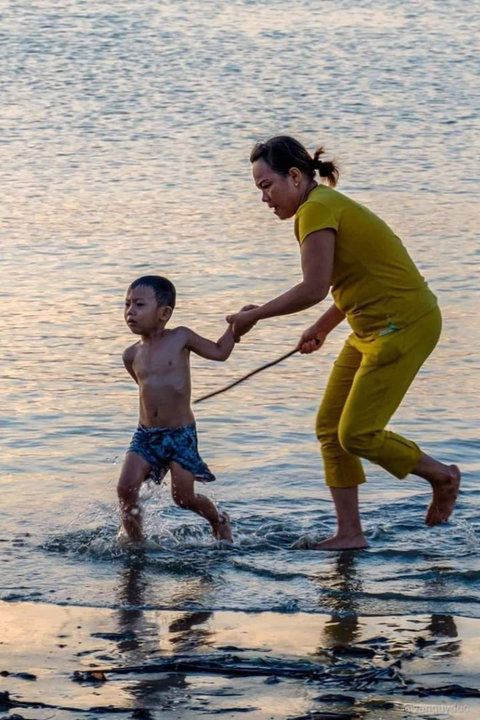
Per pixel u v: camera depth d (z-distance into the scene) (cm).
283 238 1641
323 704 480
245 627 564
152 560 661
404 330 659
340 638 549
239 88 3120
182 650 536
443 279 1399
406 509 760
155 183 2034
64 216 1777
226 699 486
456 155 2277
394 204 1841
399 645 541
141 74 3322
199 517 744
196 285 1380
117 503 757
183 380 694
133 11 4634
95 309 1285
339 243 658
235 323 693
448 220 1725
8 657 528
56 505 755
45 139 2450
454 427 928
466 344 1159
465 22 4462
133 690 494
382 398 663
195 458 696
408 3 5050
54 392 1016
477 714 471
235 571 647
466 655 529
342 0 5138
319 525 730
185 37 4044
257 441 897
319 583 628
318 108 2828
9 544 686
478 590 616
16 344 1157
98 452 868
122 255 1538
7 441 890
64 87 3106
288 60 3603
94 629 561
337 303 684
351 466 692
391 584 625
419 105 2867
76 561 660
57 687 496
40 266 1478
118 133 2523
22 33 4034
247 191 1972
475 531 718
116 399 1000
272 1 5078
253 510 755
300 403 992
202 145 2394
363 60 3600
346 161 2205
